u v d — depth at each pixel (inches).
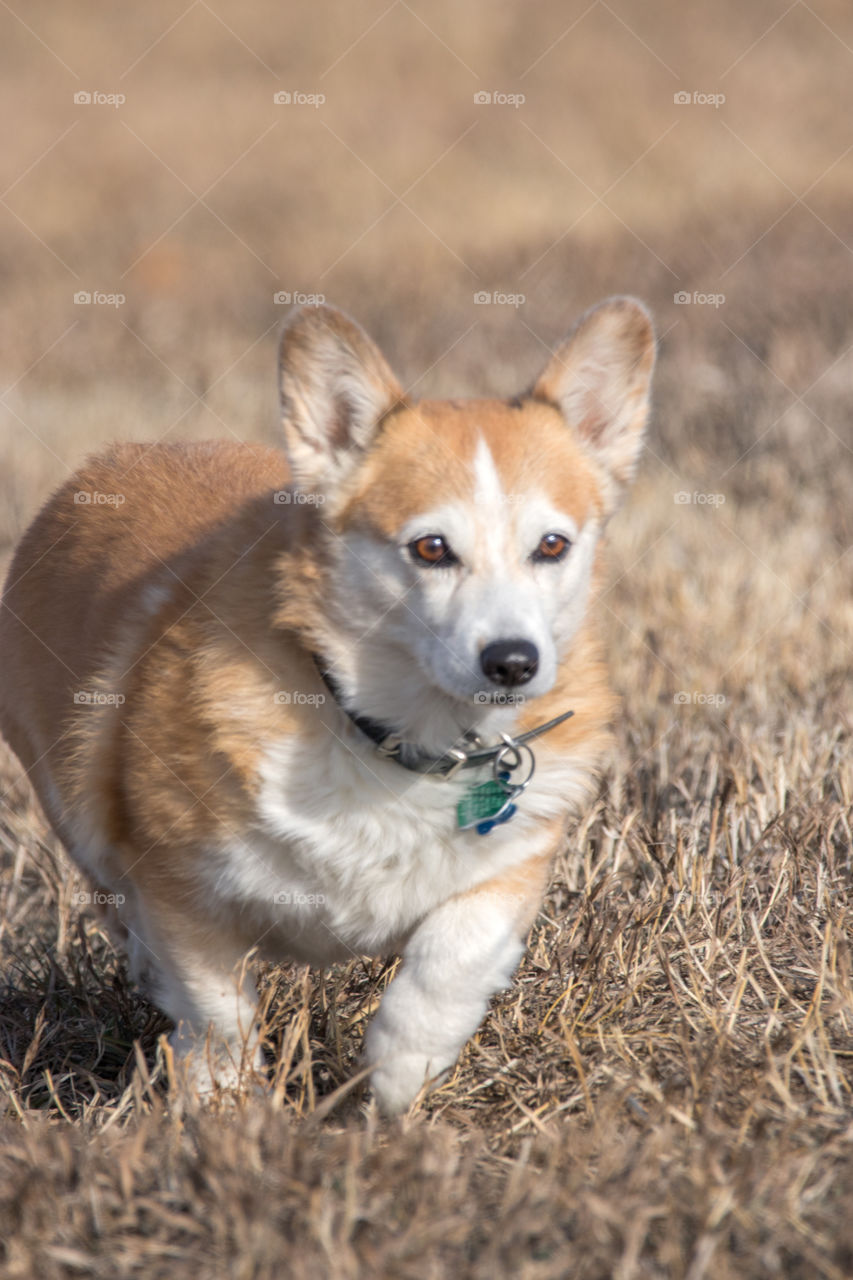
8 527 429.7
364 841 178.2
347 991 213.9
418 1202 148.9
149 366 637.3
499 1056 194.2
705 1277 139.6
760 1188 150.6
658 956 209.5
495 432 184.5
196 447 247.0
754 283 669.9
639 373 197.0
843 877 234.2
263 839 177.6
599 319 192.9
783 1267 144.2
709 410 520.4
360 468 183.6
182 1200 155.8
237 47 1336.1
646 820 255.9
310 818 176.7
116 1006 217.5
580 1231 146.1
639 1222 141.9
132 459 243.6
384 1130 172.7
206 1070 184.5
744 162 933.2
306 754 176.2
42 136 1119.6
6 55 1309.1
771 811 250.7
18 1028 215.5
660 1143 157.6
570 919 224.8
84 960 235.3
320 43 1330.0
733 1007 192.7
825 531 402.6
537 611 174.2
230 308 734.5
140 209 947.3
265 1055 202.8
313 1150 161.2
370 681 177.3
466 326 657.6
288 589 178.7
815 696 299.0
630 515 421.4
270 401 559.2
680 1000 195.6
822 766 265.3
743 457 474.0
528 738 183.6
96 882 222.5
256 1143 159.6
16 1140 169.9
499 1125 176.9
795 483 448.5
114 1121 179.0
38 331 697.6
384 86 1200.2
